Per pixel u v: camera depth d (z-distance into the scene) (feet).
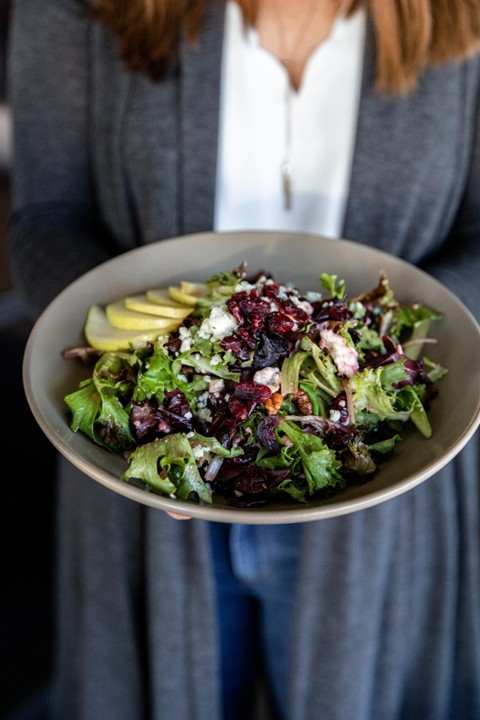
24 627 6.33
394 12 3.59
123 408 2.82
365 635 4.23
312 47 3.91
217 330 2.78
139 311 3.16
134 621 4.51
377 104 3.81
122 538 4.24
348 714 4.44
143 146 4.02
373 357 2.93
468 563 4.48
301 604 4.14
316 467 2.56
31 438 6.56
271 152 4.10
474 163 4.06
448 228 4.20
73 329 3.22
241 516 2.29
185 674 4.44
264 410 2.69
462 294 3.54
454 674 4.91
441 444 2.58
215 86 3.86
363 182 3.91
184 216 4.10
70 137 4.28
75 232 4.14
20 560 6.70
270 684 5.12
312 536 3.92
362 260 3.46
